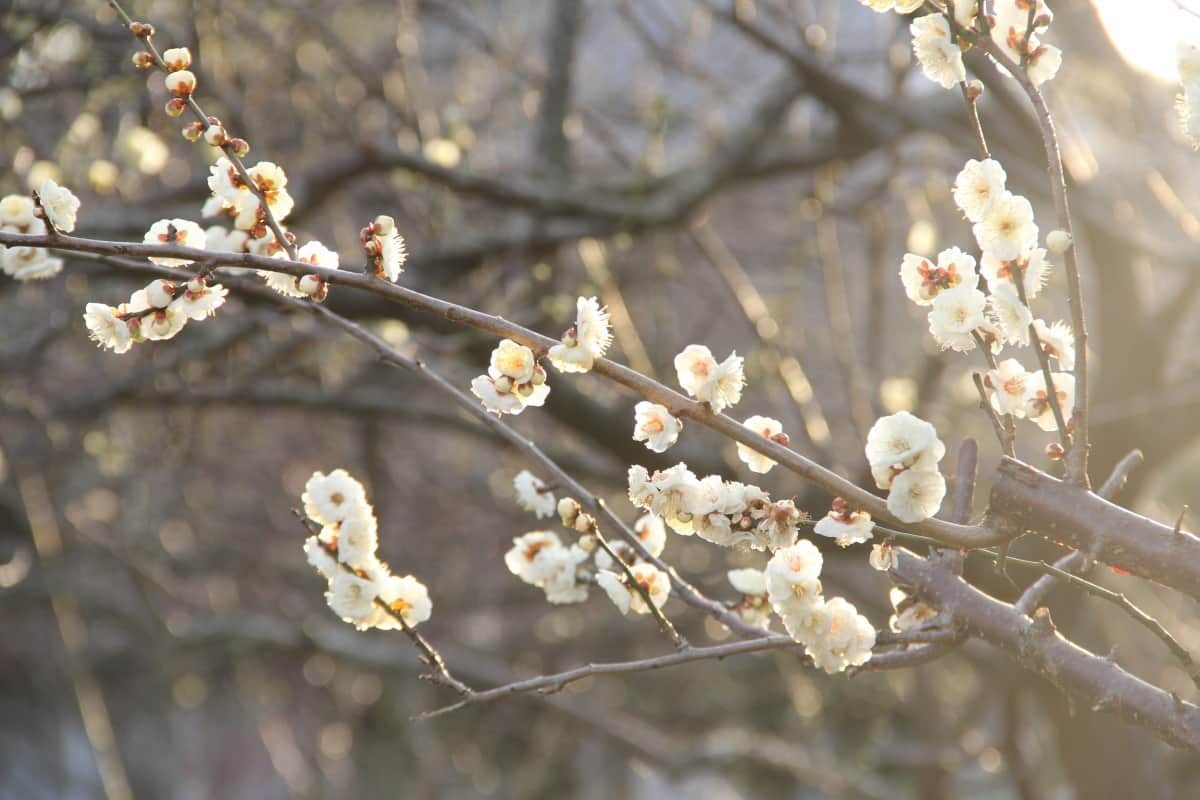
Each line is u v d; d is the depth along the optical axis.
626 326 7.58
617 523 3.08
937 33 2.56
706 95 8.64
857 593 8.52
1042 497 2.45
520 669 13.17
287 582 12.98
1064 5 7.10
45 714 10.26
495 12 9.98
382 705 16.38
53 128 6.76
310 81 7.35
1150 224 8.10
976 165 2.45
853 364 8.00
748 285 7.98
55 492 10.69
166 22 6.88
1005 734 9.23
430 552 12.88
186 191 6.49
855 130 7.86
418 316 6.81
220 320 7.82
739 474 7.16
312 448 13.02
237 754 19.19
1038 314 7.91
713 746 11.54
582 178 8.80
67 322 7.24
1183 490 10.17
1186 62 2.53
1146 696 2.52
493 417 3.20
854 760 12.53
